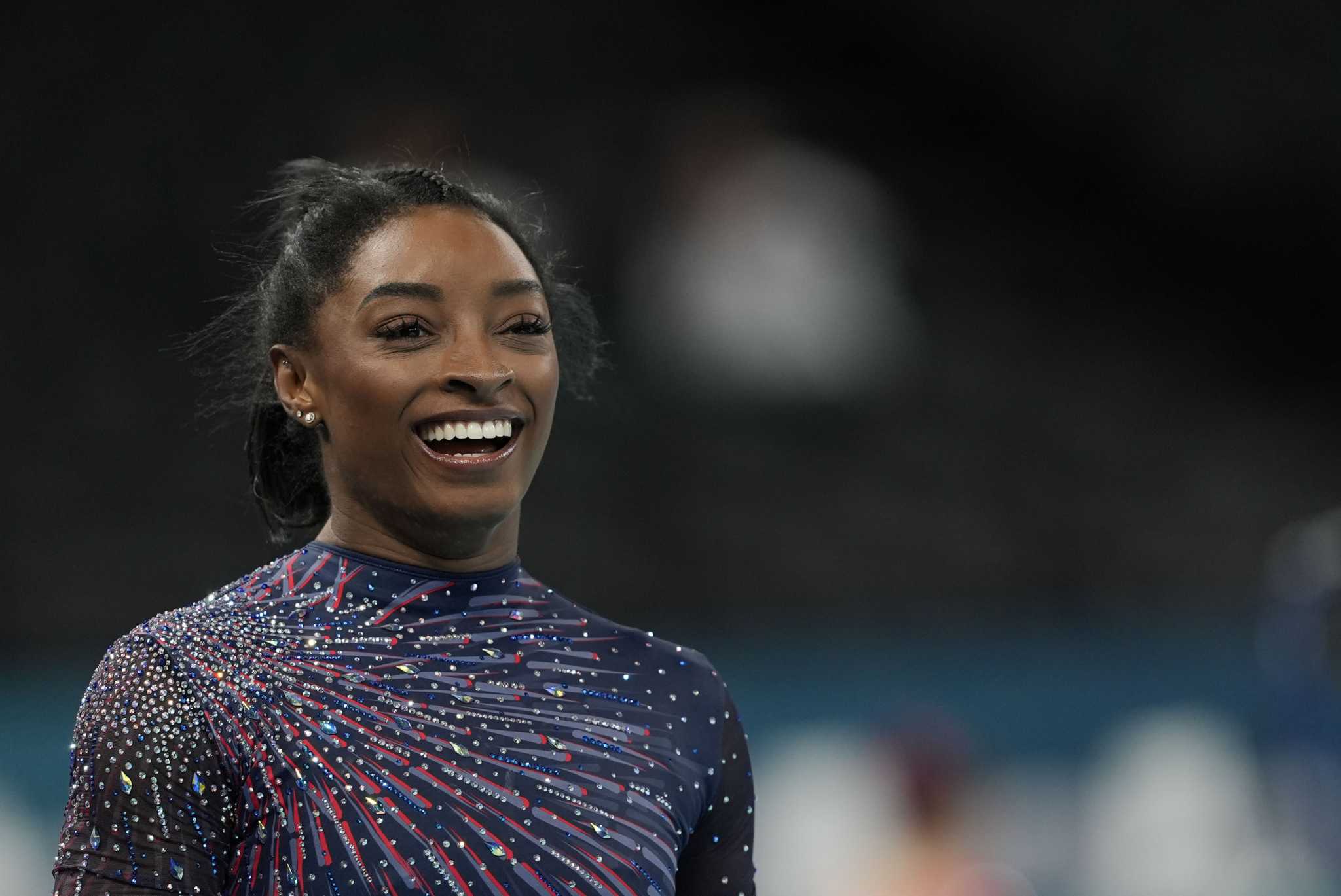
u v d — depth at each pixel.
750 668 22.84
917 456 33.34
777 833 18.50
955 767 16.91
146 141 34.16
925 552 30.62
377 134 35.03
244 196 34.03
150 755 6.39
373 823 6.42
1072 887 19.52
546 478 30.00
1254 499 34.31
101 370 29.62
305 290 7.02
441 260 6.89
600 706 7.04
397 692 6.72
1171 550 32.00
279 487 7.66
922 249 41.09
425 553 7.05
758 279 34.06
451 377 6.73
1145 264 42.56
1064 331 39.69
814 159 36.78
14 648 24.72
